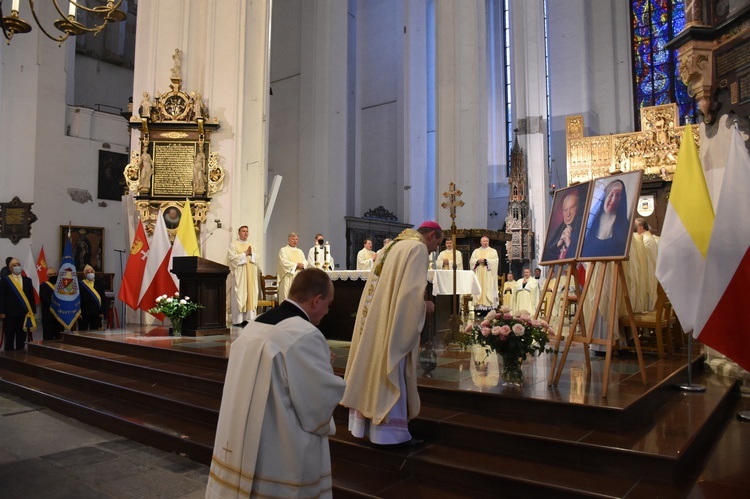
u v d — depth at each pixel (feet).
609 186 17.26
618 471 12.13
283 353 7.93
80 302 39.11
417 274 14.02
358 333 14.90
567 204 19.08
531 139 61.72
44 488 14.32
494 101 78.28
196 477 15.20
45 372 26.58
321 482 8.11
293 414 7.91
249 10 40.68
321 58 65.98
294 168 66.13
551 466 12.71
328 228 64.64
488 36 79.41
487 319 17.17
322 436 8.24
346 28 68.64
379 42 82.17
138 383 22.93
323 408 8.00
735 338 15.62
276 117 68.23
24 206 58.75
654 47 69.92
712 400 17.16
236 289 36.19
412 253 14.19
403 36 79.41
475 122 48.78
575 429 13.82
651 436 13.16
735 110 20.11
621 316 23.27
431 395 16.61
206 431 17.76
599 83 71.00
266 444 7.73
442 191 49.34
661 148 50.85
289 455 7.71
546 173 61.98
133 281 34.55
